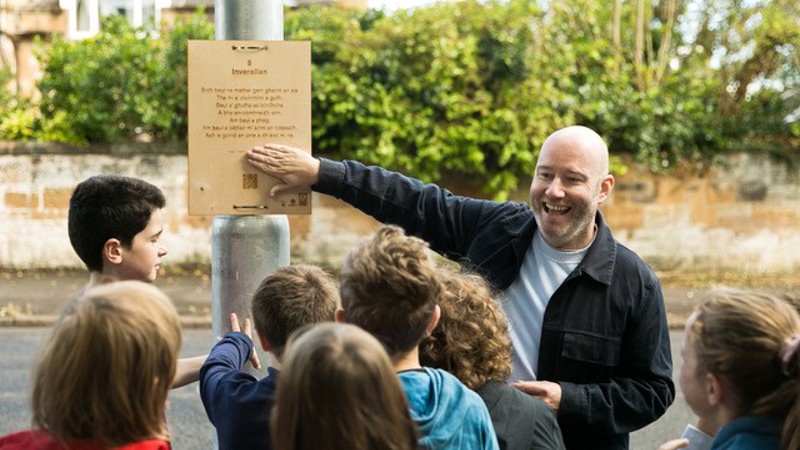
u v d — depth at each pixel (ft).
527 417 9.77
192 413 24.61
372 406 6.70
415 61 43.06
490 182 43.32
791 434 7.68
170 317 7.47
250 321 11.71
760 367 7.92
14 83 59.52
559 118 43.68
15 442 7.87
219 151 11.50
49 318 36.76
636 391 11.41
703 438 9.04
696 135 45.16
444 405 8.27
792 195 45.62
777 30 46.09
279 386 6.88
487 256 12.02
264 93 11.52
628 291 11.55
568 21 47.11
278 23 12.16
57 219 44.37
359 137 43.01
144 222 11.11
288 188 11.70
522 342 11.69
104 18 48.57
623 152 45.03
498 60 43.06
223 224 11.91
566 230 11.46
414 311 8.53
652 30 49.98
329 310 9.68
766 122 45.93
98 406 7.09
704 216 45.39
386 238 8.82
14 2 61.16
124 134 45.01
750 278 45.24
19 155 44.11
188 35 44.73
